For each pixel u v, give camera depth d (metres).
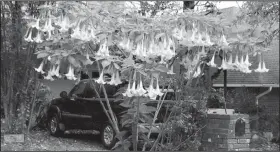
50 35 4.50
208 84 7.61
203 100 7.13
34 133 11.65
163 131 5.63
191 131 6.73
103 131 9.68
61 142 10.52
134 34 4.28
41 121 12.44
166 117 6.55
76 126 10.88
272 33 7.09
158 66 4.35
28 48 10.03
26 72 10.31
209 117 7.44
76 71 4.97
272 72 15.41
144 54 4.21
